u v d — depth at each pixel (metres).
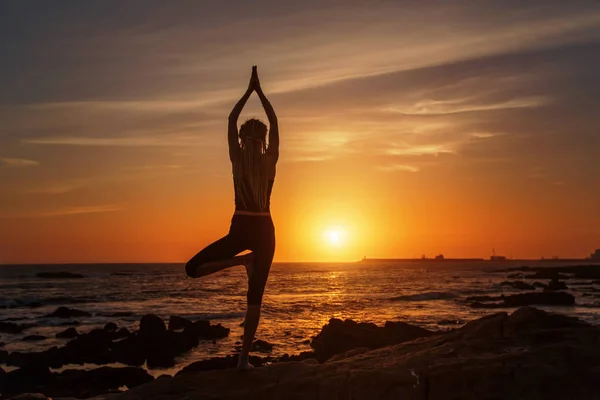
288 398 5.21
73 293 63.34
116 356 20.91
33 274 134.88
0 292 65.00
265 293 63.00
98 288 74.31
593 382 5.15
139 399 5.39
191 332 24.58
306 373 5.59
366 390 5.18
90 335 23.83
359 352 7.01
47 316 37.34
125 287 76.81
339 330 19.47
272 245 5.70
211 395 5.28
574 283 86.94
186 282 93.25
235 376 5.61
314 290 69.00
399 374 5.24
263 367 5.79
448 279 105.25
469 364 5.27
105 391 15.52
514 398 5.06
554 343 5.73
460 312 39.47
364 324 20.16
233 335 27.19
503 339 5.98
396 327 19.70
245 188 5.61
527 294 45.94
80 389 15.69
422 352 5.88
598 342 5.68
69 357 20.56
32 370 16.66
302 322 33.09
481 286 77.06
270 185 5.72
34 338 26.92
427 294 56.09
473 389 5.12
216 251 5.60
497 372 5.15
